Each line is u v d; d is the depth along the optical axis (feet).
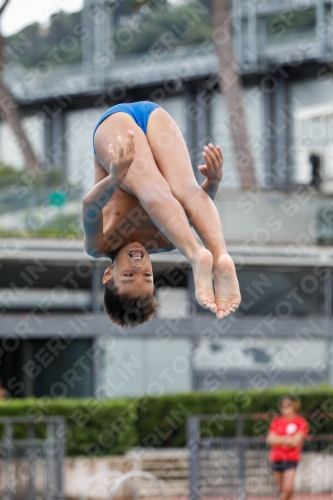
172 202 60.13
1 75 337.93
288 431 161.48
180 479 219.20
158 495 214.69
